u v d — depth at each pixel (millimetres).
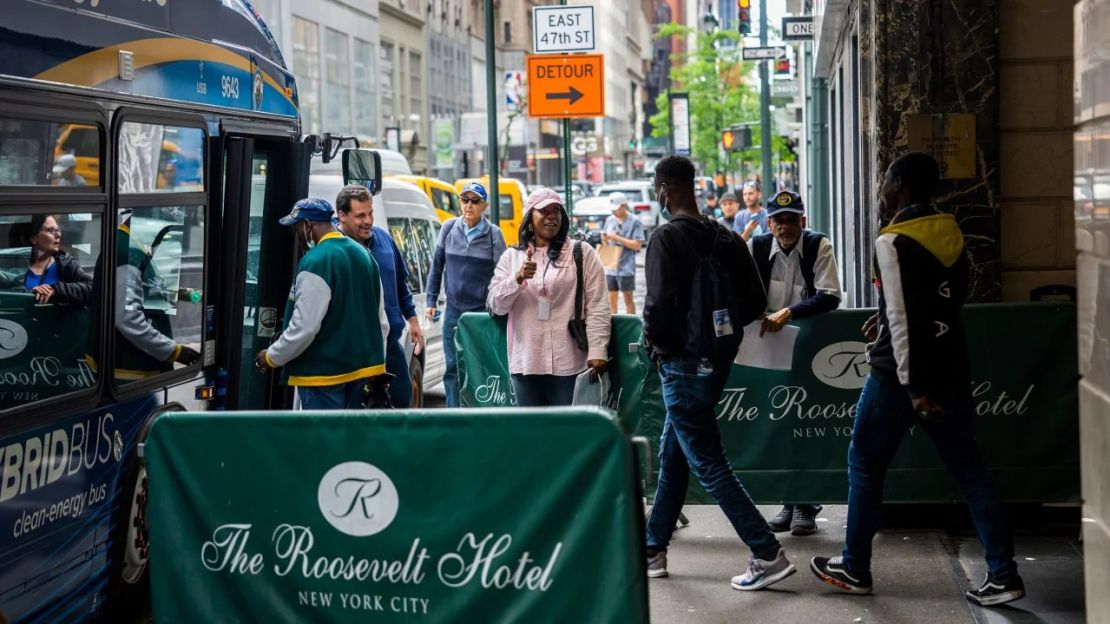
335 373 7793
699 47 74000
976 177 8594
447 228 11789
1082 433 4895
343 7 56219
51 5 5691
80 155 5930
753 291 7059
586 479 4230
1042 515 8414
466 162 35312
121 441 6441
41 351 5617
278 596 4508
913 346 6371
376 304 7992
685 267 6902
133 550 6699
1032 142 8656
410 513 4379
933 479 8266
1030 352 8094
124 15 6391
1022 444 8148
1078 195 4902
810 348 8273
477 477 4309
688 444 7043
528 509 4285
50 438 5719
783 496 8359
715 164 72375
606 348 8383
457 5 85125
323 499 4441
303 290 7645
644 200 56406
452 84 83125
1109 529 4480
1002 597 6699
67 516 5895
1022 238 8727
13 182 5387
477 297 11586
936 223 6441
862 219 12008
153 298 6781
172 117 6898
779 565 7125
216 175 7586
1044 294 8570
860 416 6797
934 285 6402
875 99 8844
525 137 70188
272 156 8891
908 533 8375
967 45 8539
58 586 5859
